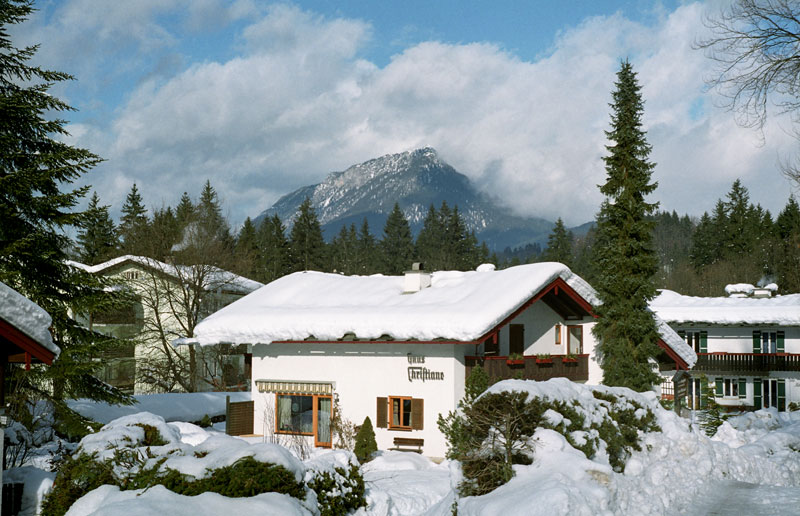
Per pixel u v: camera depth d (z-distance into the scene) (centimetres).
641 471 1527
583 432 1382
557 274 2888
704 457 1773
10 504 1257
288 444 2622
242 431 2897
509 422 1275
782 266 8044
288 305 3102
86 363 2194
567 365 3077
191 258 4484
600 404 1581
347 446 2562
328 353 2827
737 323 4450
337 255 11894
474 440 1310
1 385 1205
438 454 2564
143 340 4184
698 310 4584
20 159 2175
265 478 1157
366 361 2747
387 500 1520
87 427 2122
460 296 2809
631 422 1694
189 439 2525
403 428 2642
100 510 988
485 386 2362
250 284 5162
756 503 1427
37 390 2120
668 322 4644
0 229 2083
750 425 3008
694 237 11031
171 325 4688
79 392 2325
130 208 8944
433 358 2614
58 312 2248
